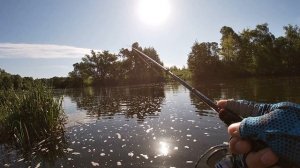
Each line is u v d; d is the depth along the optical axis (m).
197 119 13.42
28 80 12.41
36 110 11.06
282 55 69.94
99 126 13.28
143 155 8.77
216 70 68.94
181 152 8.84
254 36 73.81
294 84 30.70
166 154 8.73
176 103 20.08
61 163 8.40
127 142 10.30
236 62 70.50
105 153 9.15
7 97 12.38
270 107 1.50
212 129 11.32
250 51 72.81
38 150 9.64
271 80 42.72
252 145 1.13
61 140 10.77
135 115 16.00
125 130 12.26
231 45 72.38
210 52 70.25
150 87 47.31
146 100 23.81
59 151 9.48
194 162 7.95
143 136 11.02
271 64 69.50
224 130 11.06
